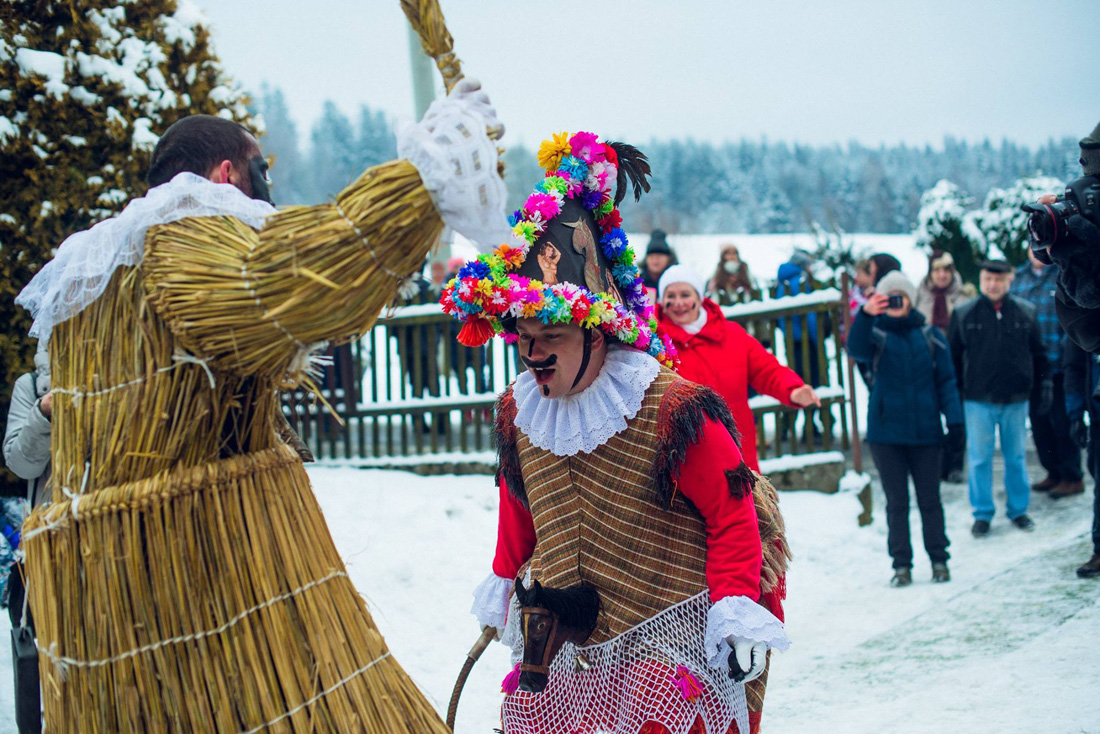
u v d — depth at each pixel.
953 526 7.32
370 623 1.96
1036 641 4.56
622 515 2.69
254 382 1.84
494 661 4.90
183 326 1.72
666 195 79.06
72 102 5.46
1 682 4.07
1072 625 4.71
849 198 77.50
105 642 1.77
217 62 6.14
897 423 6.08
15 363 5.27
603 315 2.60
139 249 1.81
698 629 2.70
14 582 3.14
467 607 5.48
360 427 7.73
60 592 1.81
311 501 1.95
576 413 2.67
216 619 1.78
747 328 8.20
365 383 7.79
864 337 6.21
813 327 8.10
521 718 2.84
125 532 1.76
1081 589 5.31
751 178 81.25
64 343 1.89
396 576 5.68
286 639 1.82
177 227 1.79
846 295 7.88
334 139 70.50
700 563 2.70
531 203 2.61
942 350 6.40
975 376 6.91
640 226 32.31
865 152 84.56
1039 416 7.54
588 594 2.69
